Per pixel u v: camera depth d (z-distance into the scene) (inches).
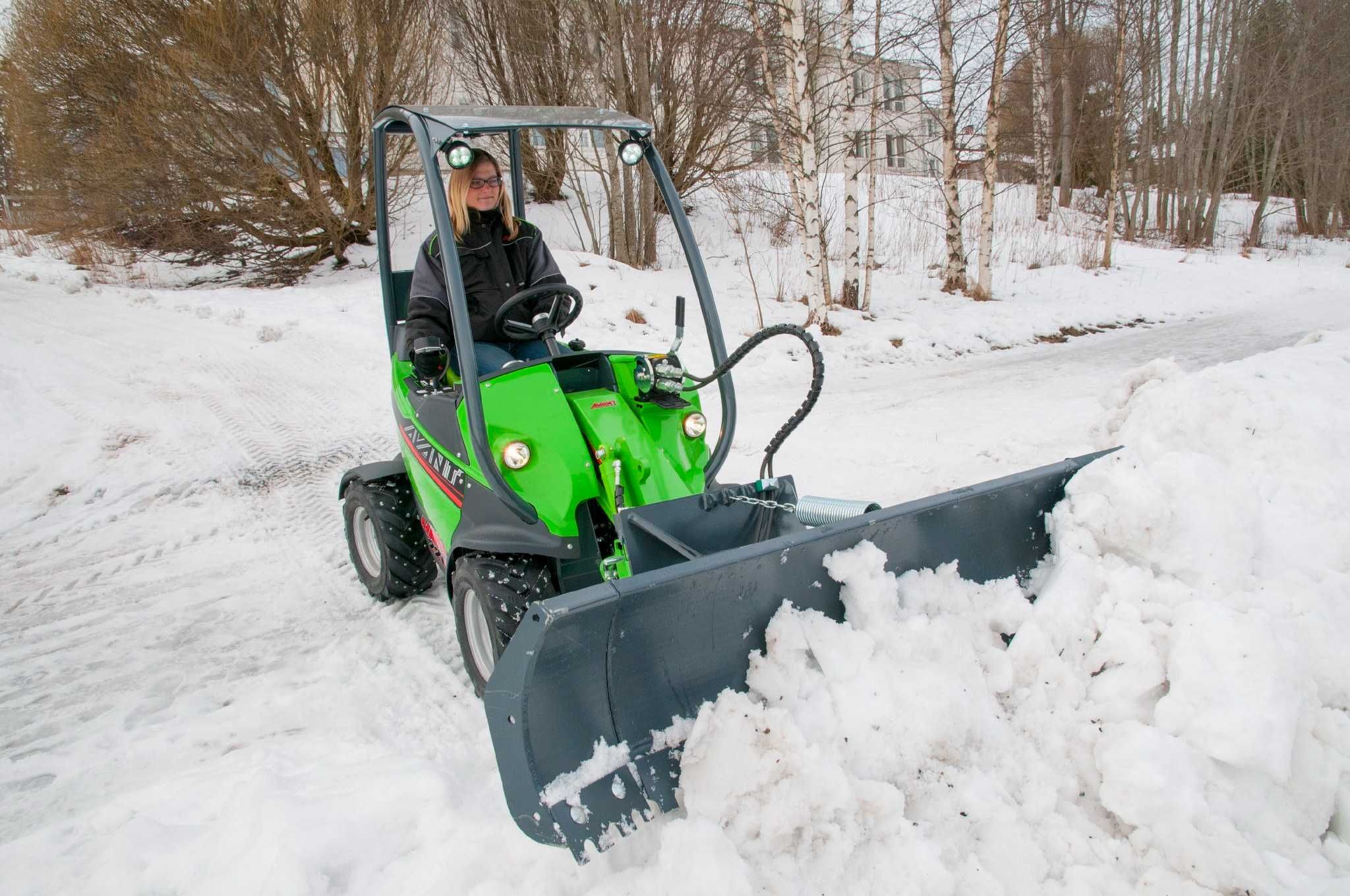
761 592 84.1
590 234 629.3
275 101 534.3
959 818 78.7
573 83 574.6
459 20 580.7
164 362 356.2
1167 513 97.8
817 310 446.9
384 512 142.7
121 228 595.8
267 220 566.9
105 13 529.0
